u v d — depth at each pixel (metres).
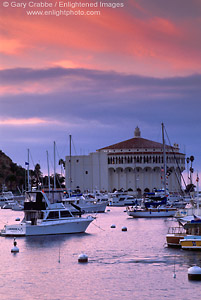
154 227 107.44
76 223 91.62
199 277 54.12
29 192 91.94
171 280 54.28
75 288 52.00
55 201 93.75
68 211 91.94
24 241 82.75
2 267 62.09
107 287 52.19
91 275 57.19
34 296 49.47
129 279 55.09
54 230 89.50
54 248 75.75
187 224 71.62
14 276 57.25
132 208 148.00
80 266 62.09
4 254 70.94
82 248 75.81
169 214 137.12
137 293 49.94
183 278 54.94
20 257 68.62
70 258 67.50
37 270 60.12
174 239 73.31
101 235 91.31
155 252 70.12
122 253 70.50
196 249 69.62
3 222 133.75
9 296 49.53
